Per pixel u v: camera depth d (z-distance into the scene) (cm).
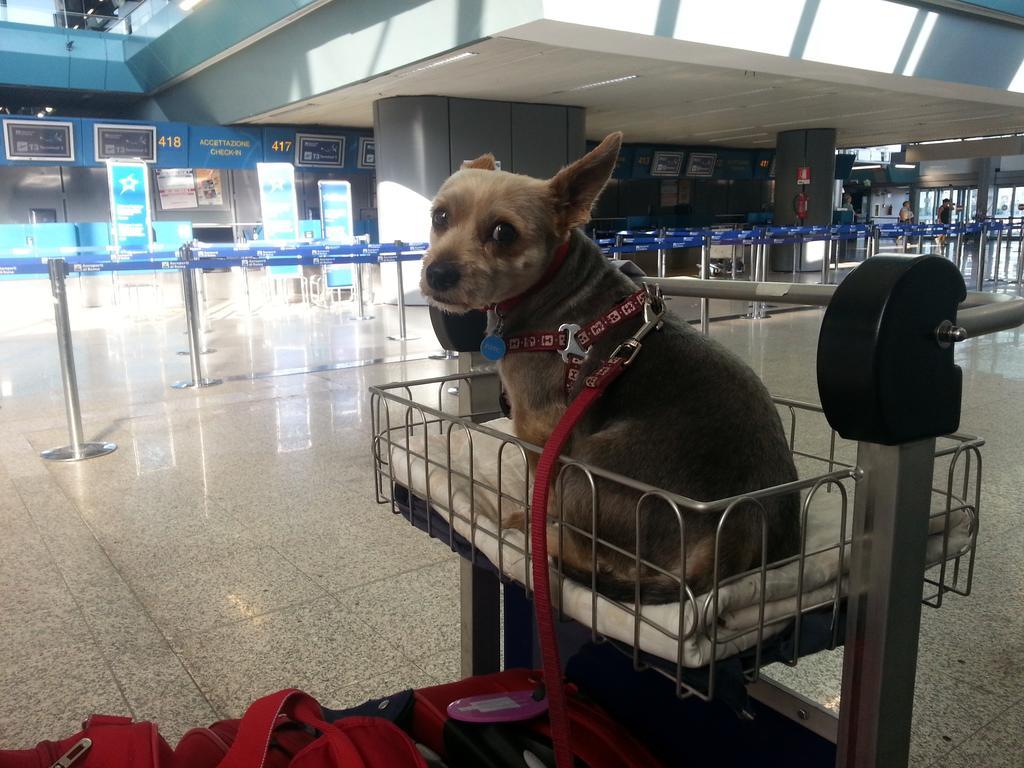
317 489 395
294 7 1036
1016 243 2541
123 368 729
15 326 1040
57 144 1338
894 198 3338
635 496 129
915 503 94
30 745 206
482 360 194
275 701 121
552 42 845
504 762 128
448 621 265
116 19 1509
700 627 97
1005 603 271
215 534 342
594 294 155
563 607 115
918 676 232
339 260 735
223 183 1644
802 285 135
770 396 150
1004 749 200
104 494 395
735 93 1267
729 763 139
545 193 156
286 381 660
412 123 1247
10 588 295
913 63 1084
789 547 129
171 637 259
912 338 85
